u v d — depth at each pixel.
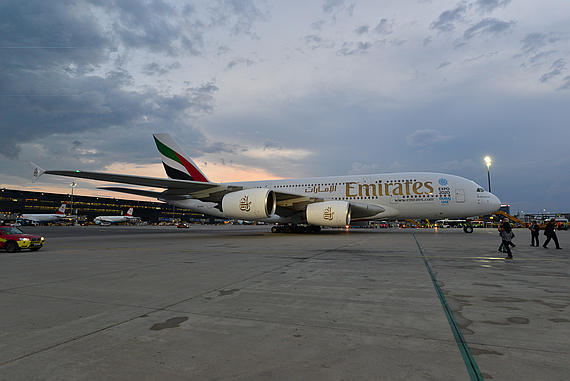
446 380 2.15
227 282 5.65
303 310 3.91
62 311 3.90
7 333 3.14
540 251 11.13
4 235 11.49
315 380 2.19
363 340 2.92
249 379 2.21
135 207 136.50
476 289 5.02
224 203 19.34
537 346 2.76
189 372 2.33
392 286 5.27
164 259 8.99
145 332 3.16
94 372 2.33
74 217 87.81
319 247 12.35
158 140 25.44
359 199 22.34
